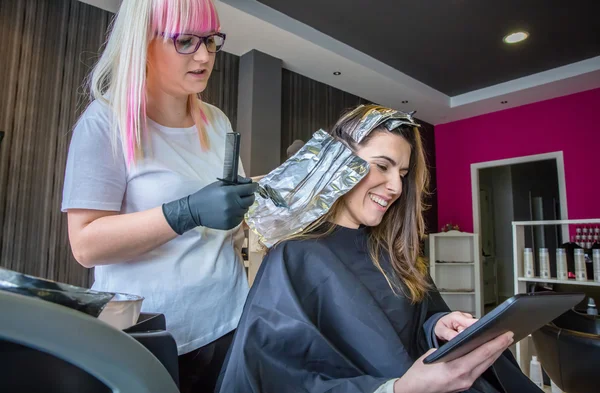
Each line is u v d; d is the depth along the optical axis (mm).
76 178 807
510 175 6777
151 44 854
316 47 3436
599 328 1946
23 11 2459
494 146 4977
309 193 878
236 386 727
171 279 906
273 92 3535
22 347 356
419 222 1050
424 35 3510
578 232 3348
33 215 2395
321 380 720
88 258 790
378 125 916
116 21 865
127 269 881
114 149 847
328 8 3121
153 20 826
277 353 752
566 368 1664
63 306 355
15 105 2387
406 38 3561
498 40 3576
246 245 2535
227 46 3396
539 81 4188
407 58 3934
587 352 1566
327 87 4242
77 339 355
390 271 961
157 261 901
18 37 2430
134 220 786
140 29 825
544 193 6344
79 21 2676
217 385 827
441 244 4852
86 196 803
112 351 372
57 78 2553
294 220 896
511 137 4828
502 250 6785
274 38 3279
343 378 729
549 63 3984
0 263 2266
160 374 409
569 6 3064
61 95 2559
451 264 4664
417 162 1022
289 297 795
